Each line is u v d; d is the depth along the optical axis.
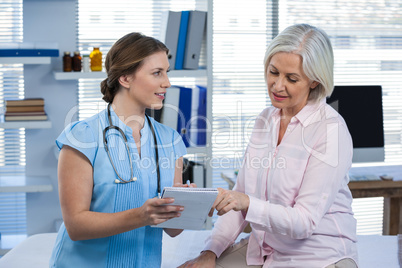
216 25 3.69
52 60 3.29
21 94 3.31
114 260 1.65
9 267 1.99
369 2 3.82
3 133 3.30
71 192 1.59
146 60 1.65
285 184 1.81
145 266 1.71
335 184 1.75
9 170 3.32
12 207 3.39
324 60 1.76
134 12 3.44
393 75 3.88
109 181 1.63
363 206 3.88
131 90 1.68
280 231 1.71
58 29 3.31
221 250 1.94
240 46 3.73
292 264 1.79
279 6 3.75
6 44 3.03
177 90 3.04
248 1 3.72
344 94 3.03
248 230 2.72
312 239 1.77
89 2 3.38
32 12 3.27
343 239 1.80
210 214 1.72
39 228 3.38
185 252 2.18
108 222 1.55
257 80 3.77
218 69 3.71
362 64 3.84
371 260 2.11
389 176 2.88
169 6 3.49
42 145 3.32
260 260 1.89
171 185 1.76
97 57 3.08
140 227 1.68
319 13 3.79
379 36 3.85
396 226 3.09
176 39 3.07
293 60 1.74
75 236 1.59
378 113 3.07
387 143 3.88
